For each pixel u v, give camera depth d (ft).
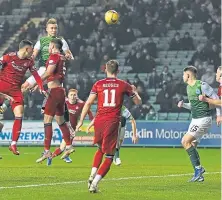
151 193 71.72
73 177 89.76
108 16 118.83
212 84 209.36
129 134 186.09
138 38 234.58
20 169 103.86
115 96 71.51
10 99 93.61
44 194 69.77
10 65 95.20
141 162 126.41
